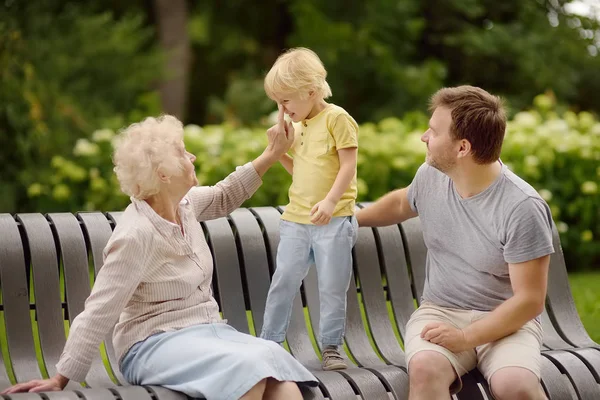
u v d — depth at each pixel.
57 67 12.20
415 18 15.49
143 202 3.88
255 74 15.92
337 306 4.46
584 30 15.59
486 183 4.18
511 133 9.44
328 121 4.42
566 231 9.41
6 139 9.71
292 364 3.79
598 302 7.71
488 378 4.02
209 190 4.31
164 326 3.87
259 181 4.43
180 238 3.89
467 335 4.02
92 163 8.83
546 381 4.38
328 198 4.30
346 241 4.45
